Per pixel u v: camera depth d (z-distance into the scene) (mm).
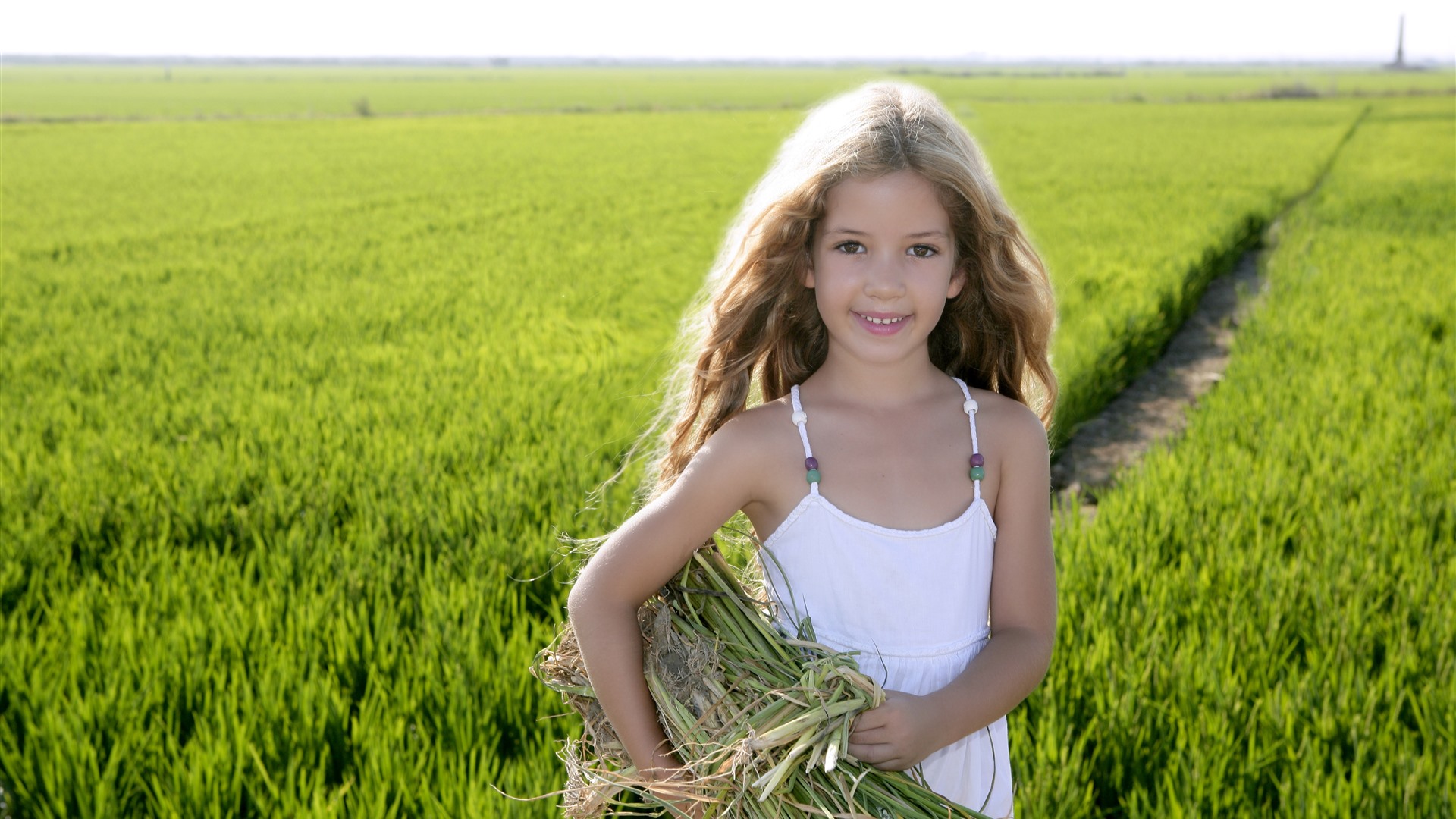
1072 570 4227
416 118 58219
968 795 1839
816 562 1679
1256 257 15797
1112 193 20781
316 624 3865
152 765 3047
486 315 10727
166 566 4414
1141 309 9156
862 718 1549
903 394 1746
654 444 5672
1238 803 2848
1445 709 3213
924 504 1688
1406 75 168125
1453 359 8055
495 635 3742
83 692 3492
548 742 3088
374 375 8180
